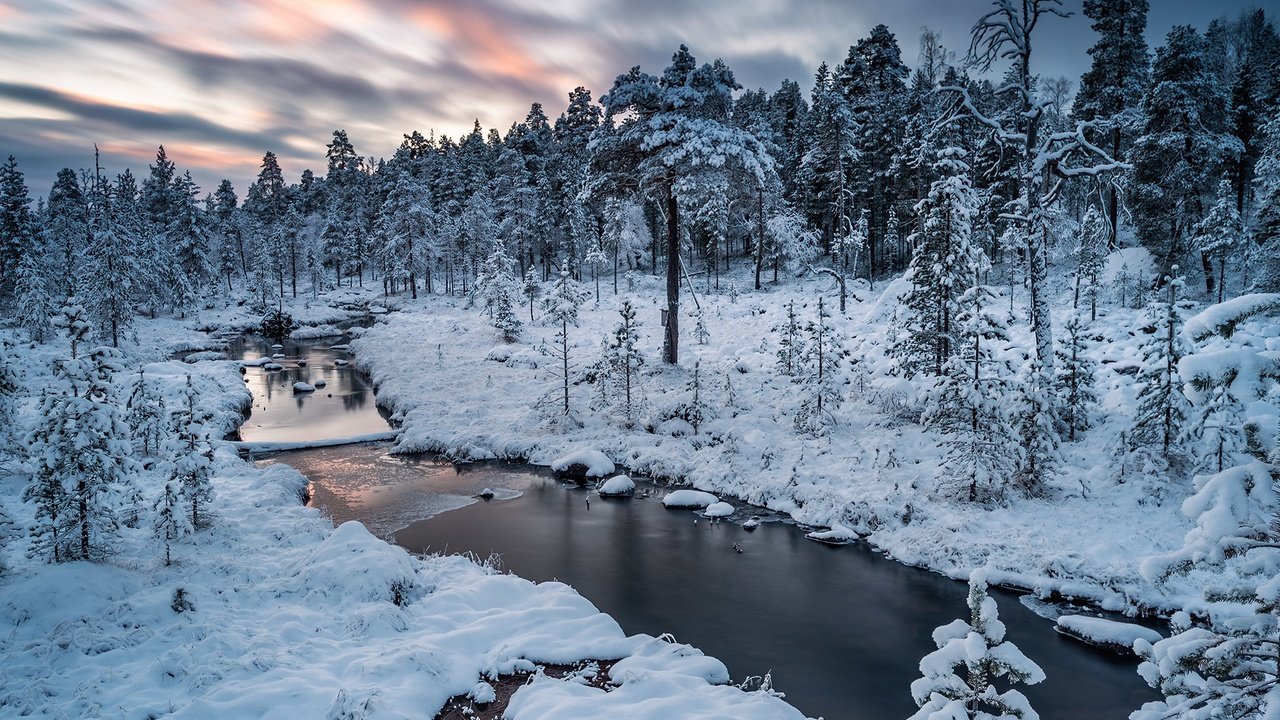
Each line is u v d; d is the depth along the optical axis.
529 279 50.34
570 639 10.09
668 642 10.18
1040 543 13.12
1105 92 35.25
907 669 9.97
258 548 12.99
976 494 15.32
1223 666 3.96
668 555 14.34
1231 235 30.23
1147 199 33.84
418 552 14.45
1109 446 16.50
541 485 19.31
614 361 23.89
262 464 21.03
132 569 11.31
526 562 13.98
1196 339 4.34
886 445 18.97
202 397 27.69
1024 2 19.39
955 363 16.12
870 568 13.60
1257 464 4.10
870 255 47.72
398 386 31.97
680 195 25.88
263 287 70.75
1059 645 10.52
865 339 29.19
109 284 43.84
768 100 81.50
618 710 7.99
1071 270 38.59
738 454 19.75
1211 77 33.28
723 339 35.12
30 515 13.73
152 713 7.54
